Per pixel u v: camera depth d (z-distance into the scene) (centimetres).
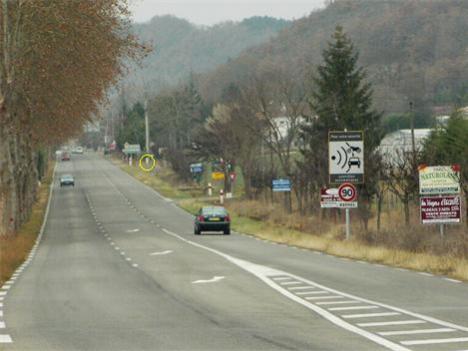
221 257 4441
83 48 6431
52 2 6116
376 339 1653
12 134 7256
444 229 4438
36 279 3338
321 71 9444
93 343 1661
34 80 6750
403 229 4678
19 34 6281
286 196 9344
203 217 7375
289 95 9606
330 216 7756
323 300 2403
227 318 2034
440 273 3269
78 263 4259
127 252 5122
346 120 8975
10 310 2280
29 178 9775
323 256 4475
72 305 2377
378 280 3005
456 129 5153
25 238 6244
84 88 6931
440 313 2052
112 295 2641
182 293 2669
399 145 9250
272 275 3291
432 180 3753
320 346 1578
